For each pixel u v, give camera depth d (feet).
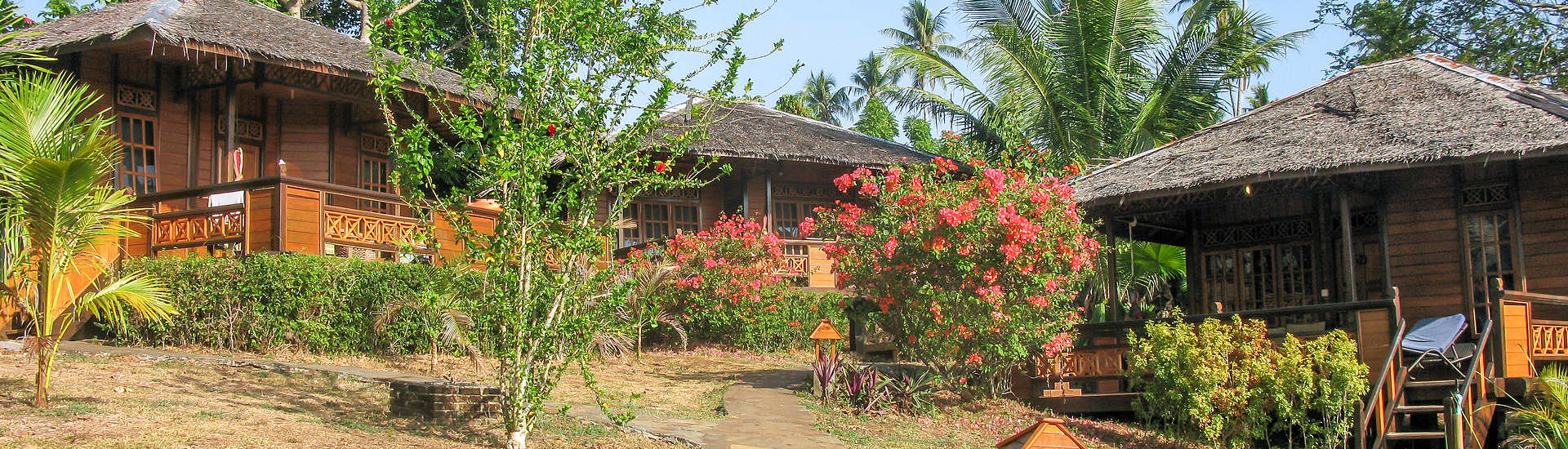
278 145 58.70
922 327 40.50
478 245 28.91
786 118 81.56
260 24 53.47
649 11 30.30
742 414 36.81
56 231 28.53
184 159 53.72
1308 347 35.06
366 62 54.08
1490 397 36.17
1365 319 36.99
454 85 58.18
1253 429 35.47
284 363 38.73
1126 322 41.65
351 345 42.73
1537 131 39.19
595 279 29.96
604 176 29.27
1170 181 45.47
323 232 43.27
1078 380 42.27
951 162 45.39
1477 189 44.83
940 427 38.45
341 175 60.08
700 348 57.98
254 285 41.09
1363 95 49.90
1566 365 38.04
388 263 44.16
